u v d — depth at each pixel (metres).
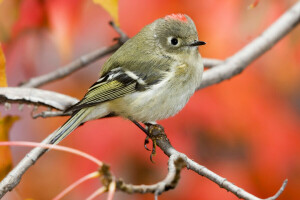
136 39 2.35
